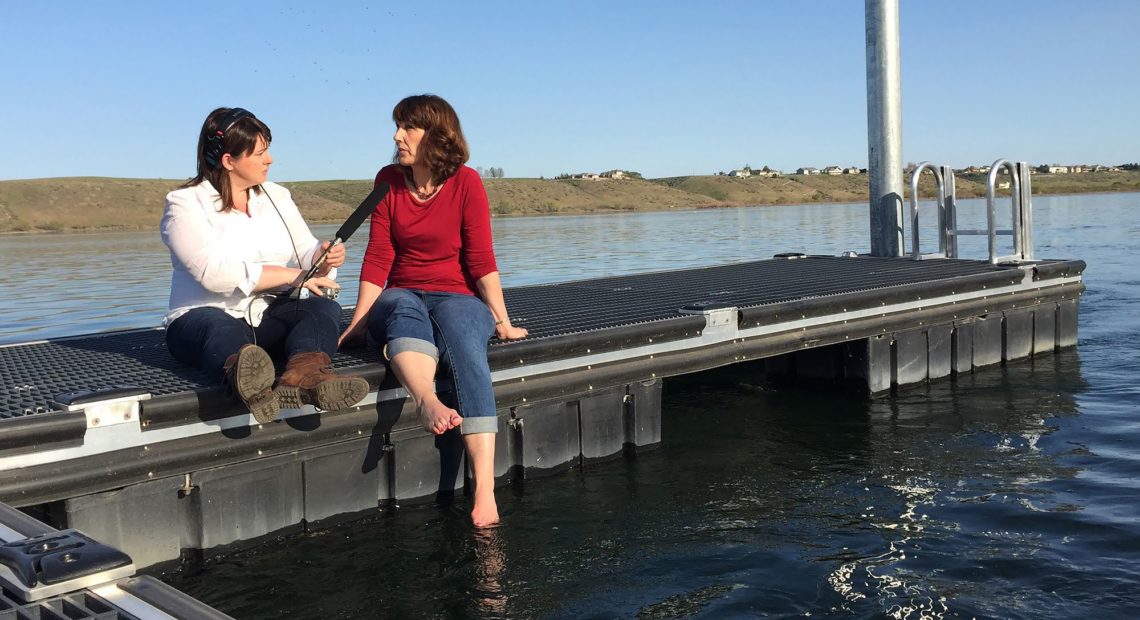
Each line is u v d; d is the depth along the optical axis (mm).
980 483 4297
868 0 9102
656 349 4902
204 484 3500
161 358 4410
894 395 6254
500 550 3631
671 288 6891
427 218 3977
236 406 3492
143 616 1668
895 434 5270
